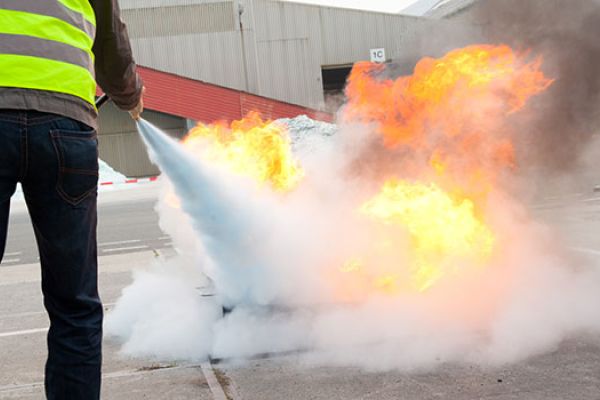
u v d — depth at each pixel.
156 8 36.41
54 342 1.86
